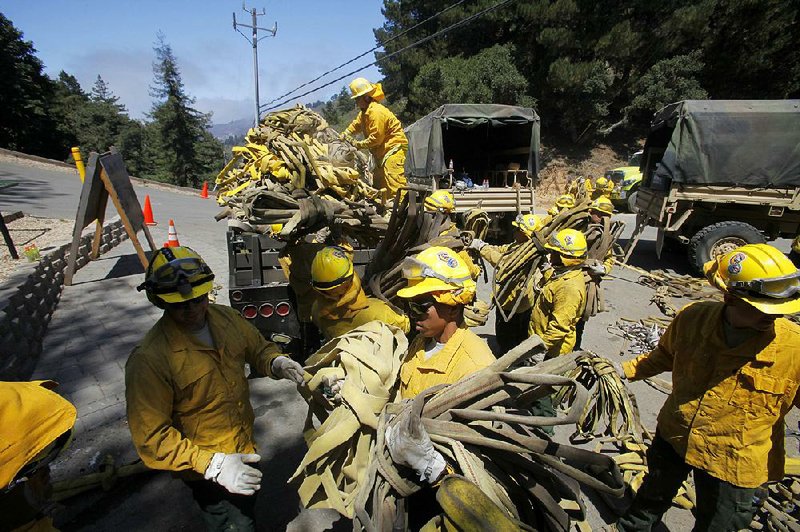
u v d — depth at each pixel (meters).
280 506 2.85
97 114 61.84
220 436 2.00
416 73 34.91
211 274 1.84
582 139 31.41
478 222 4.85
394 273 3.09
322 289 2.41
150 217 12.00
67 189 14.58
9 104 35.00
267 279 4.47
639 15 28.36
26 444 1.38
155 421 1.76
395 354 2.04
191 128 54.91
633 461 3.17
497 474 1.51
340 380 1.89
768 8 26.86
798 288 1.62
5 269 5.45
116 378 4.21
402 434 1.40
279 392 4.19
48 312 5.52
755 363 1.87
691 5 27.08
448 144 15.07
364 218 3.76
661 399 4.22
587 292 3.29
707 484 2.07
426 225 3.33
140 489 2.94
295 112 5.60
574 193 7.87
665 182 8.84
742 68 28.72
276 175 4.40
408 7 35.19
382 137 5.78
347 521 2.74
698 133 8.07
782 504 2.80
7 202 11.57
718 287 1.84
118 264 8.02
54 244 7.16
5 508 1.43
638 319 6.44
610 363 3.00
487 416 1.44
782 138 7.82
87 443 3.33
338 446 1.78
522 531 1.22
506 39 31.58
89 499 2.85
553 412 2.99
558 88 27.95
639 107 29.42
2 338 3.84
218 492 2.03
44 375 4.24
